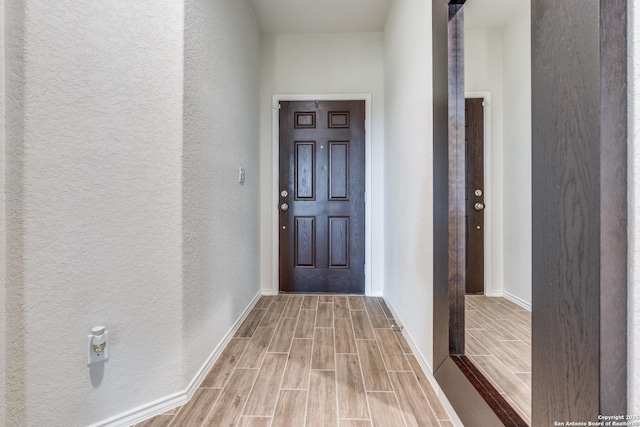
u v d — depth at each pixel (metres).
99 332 1.11
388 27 2.62
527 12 0.96
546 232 0.69
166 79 1.29
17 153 0.95
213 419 1.23
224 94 1.88
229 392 1.41
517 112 1.01
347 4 2.51
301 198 2.96
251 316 2.38
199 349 1.50
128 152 1.20
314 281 2.96
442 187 1.28
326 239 2.96
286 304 2.66
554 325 0.66
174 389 1.32
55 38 1.02
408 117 1.90
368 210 2.92
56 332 1.04
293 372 1.58
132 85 1.20
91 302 1.11
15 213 0.95
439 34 1.30
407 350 1.81
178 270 1.33
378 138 2.92
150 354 1.26
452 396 1.17
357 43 2.93
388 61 2.60
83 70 1.08
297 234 2.96
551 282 0.67
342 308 2.56
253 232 2.61
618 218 0.54
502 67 1.07
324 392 1.41
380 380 1.50
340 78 2.93
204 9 1.57
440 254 1.30
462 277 1.21
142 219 1.24
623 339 0.54
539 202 0.71
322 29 2.88
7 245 0.94
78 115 1.07
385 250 2.75
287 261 2.97
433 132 1.39
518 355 0.96
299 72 2.95
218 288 1.76
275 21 2.75
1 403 0.94
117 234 1.17
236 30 2.12
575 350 0.60
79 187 1.08
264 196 2.95
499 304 1.05
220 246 1.80
